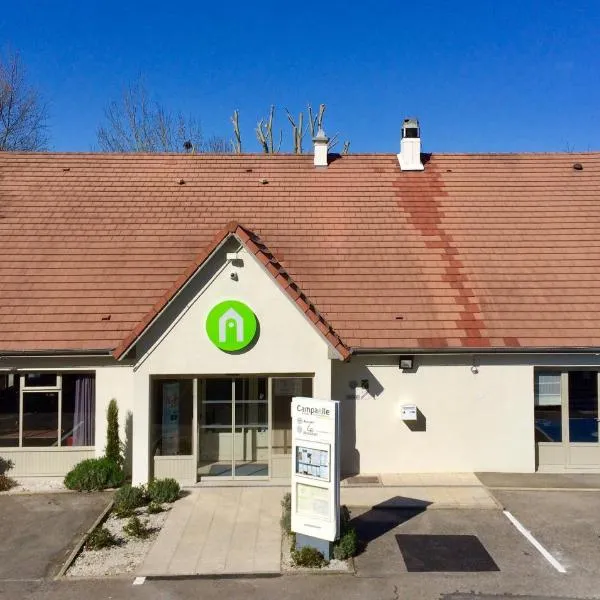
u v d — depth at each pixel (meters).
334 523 10.34
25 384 15.04
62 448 14.98
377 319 15.53
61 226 17.97
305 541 10.70
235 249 14.12
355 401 15.28
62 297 15.77
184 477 14.37
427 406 15.30
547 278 16.69
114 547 11.08
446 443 15.30
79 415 15.16
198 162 21.22
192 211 18.73
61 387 15.10
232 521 12.25
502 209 19.06
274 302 14.12
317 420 10.56
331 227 18.23
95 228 17.91
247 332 13.99
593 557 10.59
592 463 15.45
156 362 14.08
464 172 20.89
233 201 19.27
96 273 16.44
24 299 15.69
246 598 9.29
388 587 9.60
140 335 13.81
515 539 11.34
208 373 14.15
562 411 15.55
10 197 19.14
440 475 15.09
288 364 14.16
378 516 12.52
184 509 12.88
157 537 11.49
